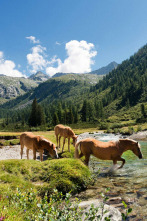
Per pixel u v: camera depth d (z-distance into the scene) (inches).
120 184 259.4
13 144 875.4
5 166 240.2
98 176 313.0
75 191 236.4
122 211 170.4
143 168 355.9
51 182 235.6
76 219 107.0
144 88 6294.3
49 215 97.3
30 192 124.0
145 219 153.7
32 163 265.3
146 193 214.5
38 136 370.0
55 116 4104.3
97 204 160.7
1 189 179.9
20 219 114.4
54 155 360.5
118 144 344.5
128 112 5137.8
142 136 1286.9
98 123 4338.1
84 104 5039.4
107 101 7140.8
